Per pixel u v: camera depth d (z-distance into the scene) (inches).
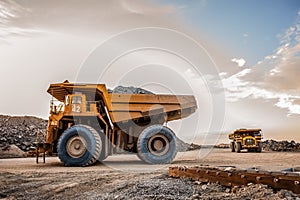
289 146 1030.4
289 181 133.0
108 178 230.1
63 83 391.5
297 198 122.6
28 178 234.2
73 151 353.4
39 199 166.4
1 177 237.9
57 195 175.3
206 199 142.3
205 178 184.2
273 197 126.9
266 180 144.3
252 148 802.8
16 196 173.9
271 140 1082.1
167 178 219.1
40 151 385.4
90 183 207.6
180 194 158.4
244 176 156.2
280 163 371.2
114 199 155.4
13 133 931.3
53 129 387.9
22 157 616.4
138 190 170.4
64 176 246.4
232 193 152.7
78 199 162.1
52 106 391.2
